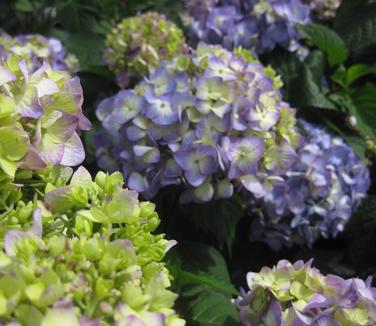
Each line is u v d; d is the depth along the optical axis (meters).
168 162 0.54
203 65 0.58
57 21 1.00
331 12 0.90
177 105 0.53
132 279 0.28
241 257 0.68
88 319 0.26
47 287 0.26
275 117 0.55
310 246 0.65
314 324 0.38
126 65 0.72
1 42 0.66
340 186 0.65
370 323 0.38
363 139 0.75
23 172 0.33
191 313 0.52
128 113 0.55
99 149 0.59
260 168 0.56
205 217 0.57
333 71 0.81
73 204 0.32
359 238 0.67
